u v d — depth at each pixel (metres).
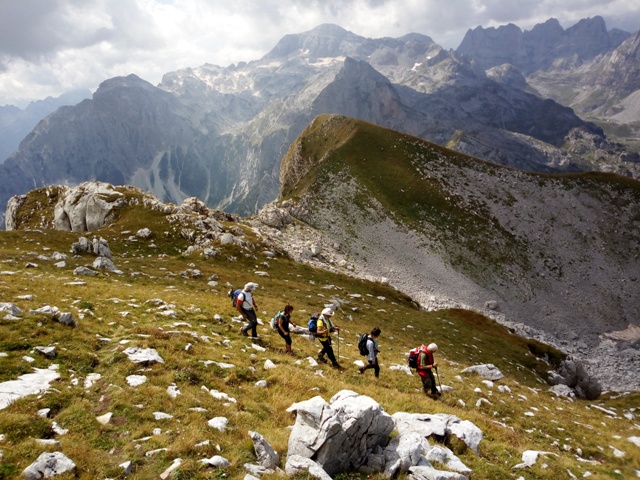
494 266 120.00
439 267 114.44
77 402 12.01
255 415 13.27
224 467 9.76
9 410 10.78
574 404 33.84
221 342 20.17
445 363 34.53
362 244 115.31
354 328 38.75
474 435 14.67
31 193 99.06
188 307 26.58
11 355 13.91
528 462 14.01
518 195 146.38
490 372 30.88
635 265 128.62
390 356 29.50
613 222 141.25
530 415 22.27
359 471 11.02
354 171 146.50
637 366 86.81
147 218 70.81
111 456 9.95
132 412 11.91
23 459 8.98
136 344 16.56
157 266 47.09
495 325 65.31
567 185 153.00
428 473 10.58
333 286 58.59
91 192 81.62
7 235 54.19
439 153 159.88
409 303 71.06
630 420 32.16
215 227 70.06
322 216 123.75
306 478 9.64
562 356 62.81
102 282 32.34
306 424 11.39
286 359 19.97
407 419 14.89
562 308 113.00
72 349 15.49
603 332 107.62
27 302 20.45
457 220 132.12
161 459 9.94
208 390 14.46
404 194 138.50
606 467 16.47
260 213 105.62
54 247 52.31
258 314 30.22
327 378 18.20
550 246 131.50
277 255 68.50
